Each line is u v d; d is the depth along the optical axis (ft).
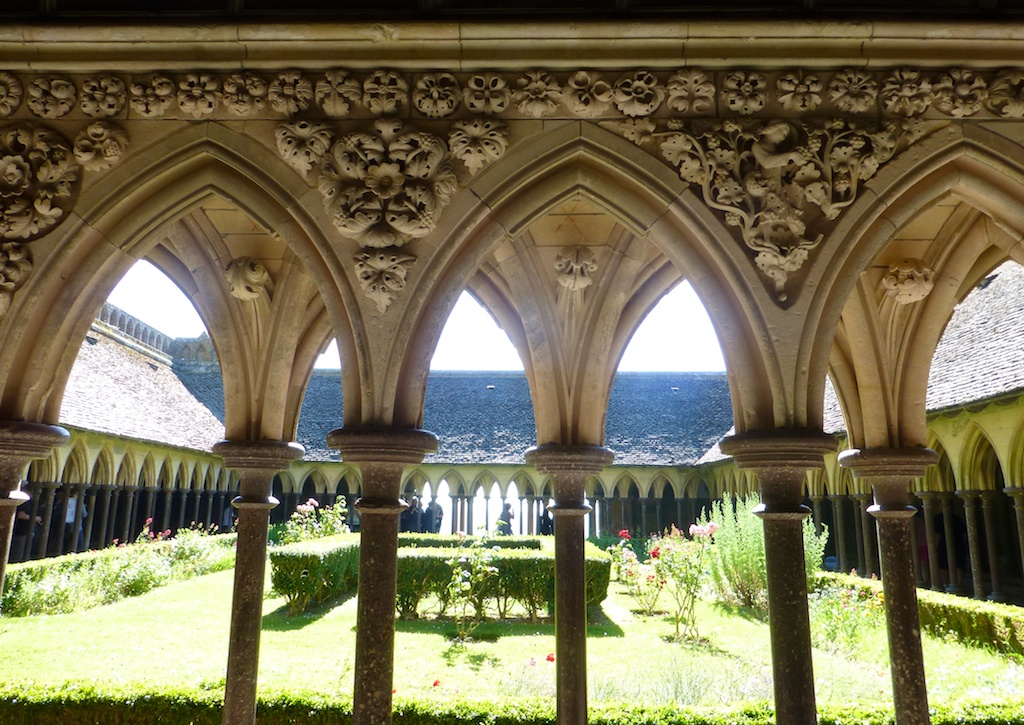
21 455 9.03
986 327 35.24
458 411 79.05
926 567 41.91
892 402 12.04
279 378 12.69
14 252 8.89
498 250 12.19
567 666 11.69
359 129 9.14
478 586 30.96
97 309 9.48
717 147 8.92
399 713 14.43
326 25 8.87
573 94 9.09
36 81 9.21
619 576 41.42
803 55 9.05
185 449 56.90
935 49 9.00
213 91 9.19
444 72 9.20
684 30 8.84
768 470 8.66
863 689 18.12
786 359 8.66
